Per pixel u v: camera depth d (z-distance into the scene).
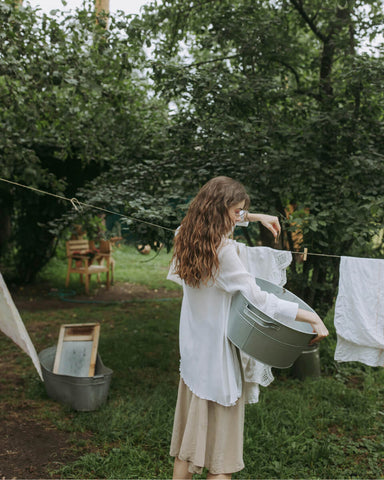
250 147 4.00
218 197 1.86
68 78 3.99
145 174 4.39
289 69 4.92
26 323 6.26
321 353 4.88
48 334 5.79
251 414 3.53
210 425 1.88
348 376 4.59
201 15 4.67
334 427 3.50
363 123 4.14
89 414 3.53
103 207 4.17
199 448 1.84
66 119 4.54
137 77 5.10
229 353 1.87
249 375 2.02
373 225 3.50
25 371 4.49
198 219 1.88
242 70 4.55
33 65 3.97
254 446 3.09
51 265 10.33
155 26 4.31
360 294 2.27
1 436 3.17
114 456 2.94
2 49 3.87
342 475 2.84
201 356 1.88
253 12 4.45
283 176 4.01
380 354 2.27
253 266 2.25
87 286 8.32
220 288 1.87
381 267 2.23
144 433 3.25
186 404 2.00
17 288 8.38
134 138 4.91
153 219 3.59
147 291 8.82
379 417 3.67
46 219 8.14
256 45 4.41
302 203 4.01
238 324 1.84
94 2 4.01
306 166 3.94
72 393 3.60
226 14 4.36
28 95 4.39
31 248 8.45
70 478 2.73
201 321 1.91
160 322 6.50
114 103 4.78
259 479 2.79
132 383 4.23
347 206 3.64
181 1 4.35
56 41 3.99
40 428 3.33
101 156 5.34
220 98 3.99
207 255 1.83
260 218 2.25
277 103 4.55
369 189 3.63
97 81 4.30
